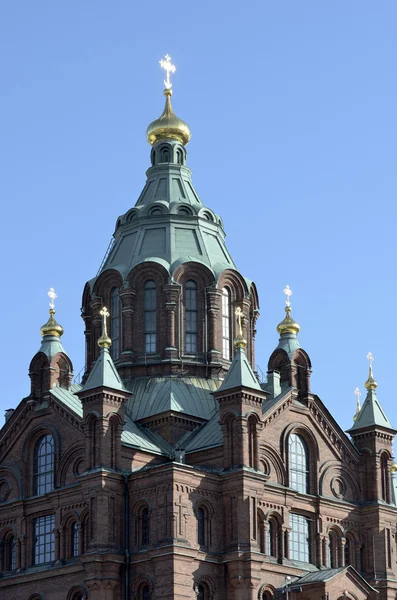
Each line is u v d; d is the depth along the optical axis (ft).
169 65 406.82
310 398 351.67
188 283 370.32
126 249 379.35
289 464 342.44
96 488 317.42
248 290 378.32
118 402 325.42
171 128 398.21
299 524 341.41
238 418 324.80
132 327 366.63
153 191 390.01
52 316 356.38
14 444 348.79
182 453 329.72
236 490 320.50
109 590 312.29
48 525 335.67
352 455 358.02
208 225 384.47
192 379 360.48
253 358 379.96
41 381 348.79
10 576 336.49
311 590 320.29
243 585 314.76
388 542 352.49
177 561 308.60
